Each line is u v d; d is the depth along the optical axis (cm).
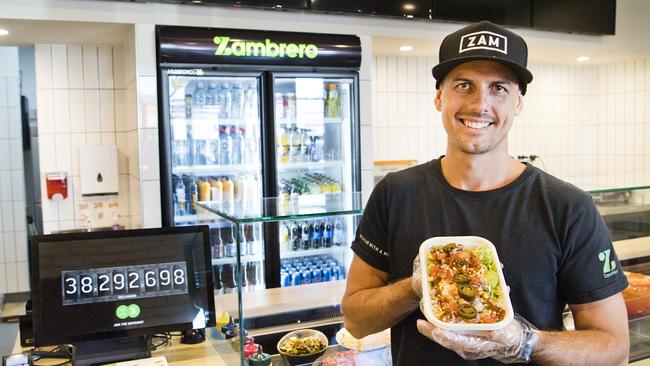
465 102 113
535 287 109
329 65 334
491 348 94
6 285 465
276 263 265
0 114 457
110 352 166
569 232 110
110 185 371
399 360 119
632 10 464
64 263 164
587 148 548
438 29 386
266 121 325
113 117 374
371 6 357
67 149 367
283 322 177
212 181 335
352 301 124
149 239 170
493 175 117
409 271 117
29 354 176
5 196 462
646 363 193
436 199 119
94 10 301
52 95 362
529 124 518
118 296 166
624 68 514
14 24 304
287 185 346
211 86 335
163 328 167
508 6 401
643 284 203
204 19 324
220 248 179
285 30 342
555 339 101
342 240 308
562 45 436
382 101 447
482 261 101
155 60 310
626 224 221
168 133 310
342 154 361
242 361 153
